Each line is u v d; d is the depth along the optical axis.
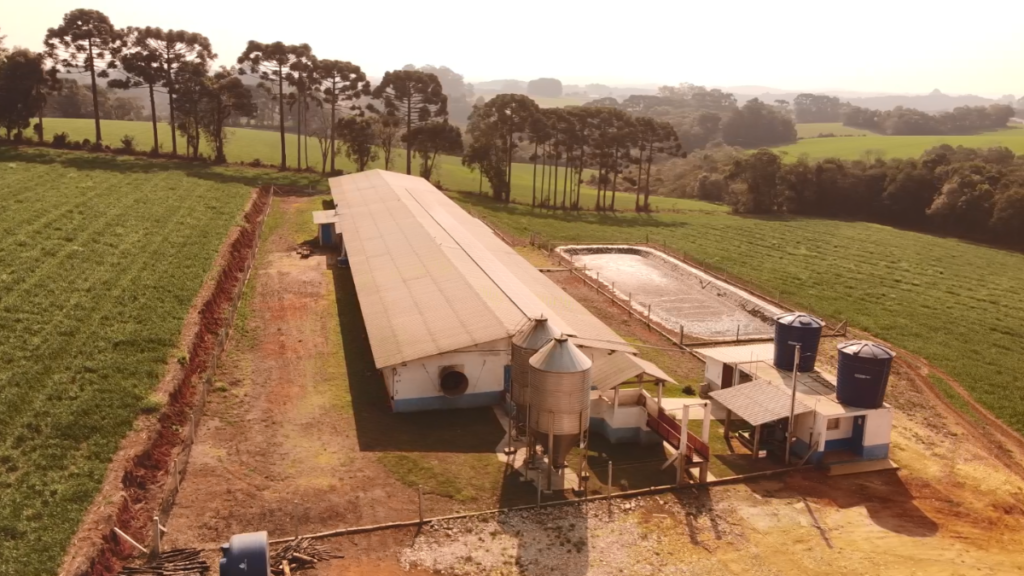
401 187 67.94
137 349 32.47
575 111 94.06
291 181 83.06
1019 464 28.86
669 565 21.56
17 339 32.06
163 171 78.06
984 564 22.27
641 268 61.41
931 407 33.94
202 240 51.19
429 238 46.22
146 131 116.94
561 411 24.64
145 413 27.28
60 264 42.91
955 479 27.39
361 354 36.00
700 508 24.72
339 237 55.09
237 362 34.31
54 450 23.91
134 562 20.16
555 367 24.38
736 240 76.69
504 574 20.77
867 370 27.45
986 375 37.72
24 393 27.33
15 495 21.47
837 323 46.38
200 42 89.94
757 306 49.38
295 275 48.56
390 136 96.75
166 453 25.80
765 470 27.39
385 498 23.98
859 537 23.47
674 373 36.66
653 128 97.38
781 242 76.50
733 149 176.38
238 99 89.50
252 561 18.08
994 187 94.56
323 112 156.50
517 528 22.88
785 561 22.06
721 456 28.42
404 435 28.39
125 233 51.09
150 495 23.30
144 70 86.69
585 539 22.56
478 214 78.06
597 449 28.48
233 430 27.88
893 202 101.50
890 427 28.14
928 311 50.28
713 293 53.62
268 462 25.72
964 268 67.44
